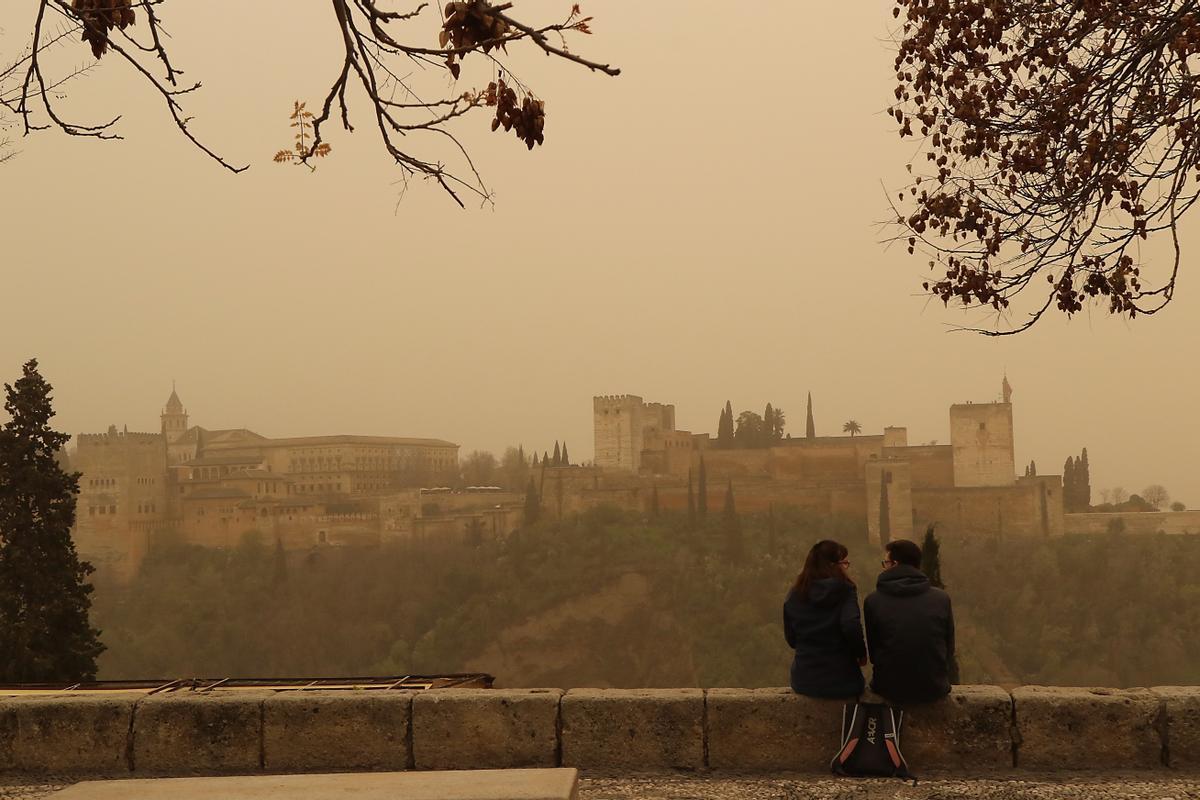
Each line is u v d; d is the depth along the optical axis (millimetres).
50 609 31766
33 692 9609
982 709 7715
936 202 9555
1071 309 9242
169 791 4754
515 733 8023
